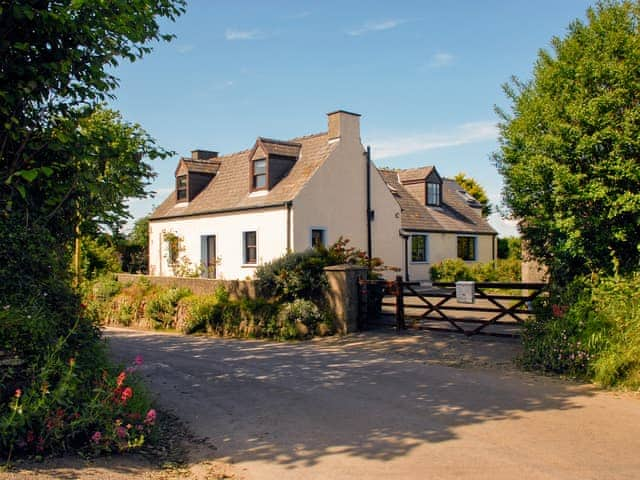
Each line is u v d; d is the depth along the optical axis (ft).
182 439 20.08
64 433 17.34
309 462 17.39
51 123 21.53
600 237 28.81
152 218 101.50
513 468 16.28
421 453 17.72
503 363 31.17
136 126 38.75
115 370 22.17
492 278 89.86
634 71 27.78
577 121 29.01
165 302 55.67
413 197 104.47
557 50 32.89
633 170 26.91
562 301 31.04
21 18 18.78
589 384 26.02
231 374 30.89
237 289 52.01
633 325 26.37
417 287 88.74
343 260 48.57
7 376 16.98
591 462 16.60
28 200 20.79
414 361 32.65
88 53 21.31
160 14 24.82
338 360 33.96
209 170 96.68
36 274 19.88
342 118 81.41
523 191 33.12
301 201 76.07
